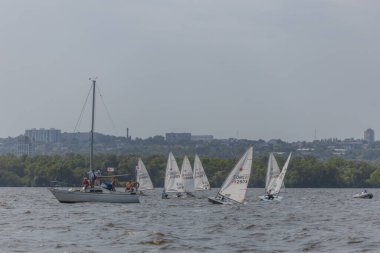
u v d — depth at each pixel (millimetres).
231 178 154625
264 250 77125
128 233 92000
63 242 82188
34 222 110688
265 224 111000
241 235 92688
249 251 76250
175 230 98938
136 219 118438
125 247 78375
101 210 140250
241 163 152750
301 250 77438
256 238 89062
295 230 100500
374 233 96250
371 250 77125
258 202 192375
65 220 114938
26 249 75625
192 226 105750
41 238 86375
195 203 175375
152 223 110500
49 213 132000
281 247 79875
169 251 75812
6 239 84562
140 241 83250
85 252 74125
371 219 126938
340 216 136375
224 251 76188
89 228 99812
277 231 98688
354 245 81438
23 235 89812
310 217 131125
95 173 169000
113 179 168625
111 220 115500
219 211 142750
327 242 84250
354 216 136875
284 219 124000
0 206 159625
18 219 117312
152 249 77000
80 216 124375
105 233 92562
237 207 154875
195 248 78188
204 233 95062
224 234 93875
